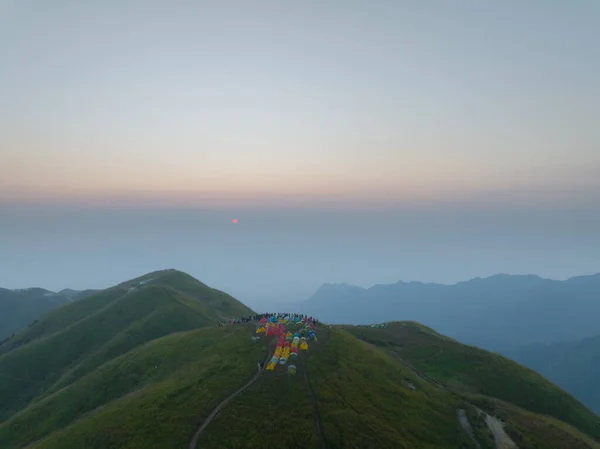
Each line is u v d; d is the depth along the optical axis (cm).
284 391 5472
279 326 8250
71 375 10150
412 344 10738
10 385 10825
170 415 4878
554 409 7450
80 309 16962
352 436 4700
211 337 8288
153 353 8175
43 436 6419
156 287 15612
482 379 8381
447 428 5553
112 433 4625
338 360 6719
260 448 4306
